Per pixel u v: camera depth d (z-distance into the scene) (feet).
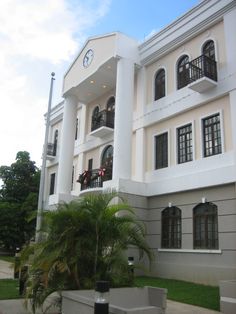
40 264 22.13
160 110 56.44
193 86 48.49
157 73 59.57
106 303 16.40
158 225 52.75
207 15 51.13
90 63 66.13
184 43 55.01
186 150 51.78
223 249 42.86
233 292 27.76
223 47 48.75
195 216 47.98
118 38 59.57
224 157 45.34
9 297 32.09
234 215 42.68
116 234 24.53
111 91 71.51
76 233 23.66
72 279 23.02
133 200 53.36
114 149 55.93
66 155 70.23
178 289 38.73
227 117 46.29
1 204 94.38
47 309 24.89
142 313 16.81
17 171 105.50
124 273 24.29
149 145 57.88
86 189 61.93
